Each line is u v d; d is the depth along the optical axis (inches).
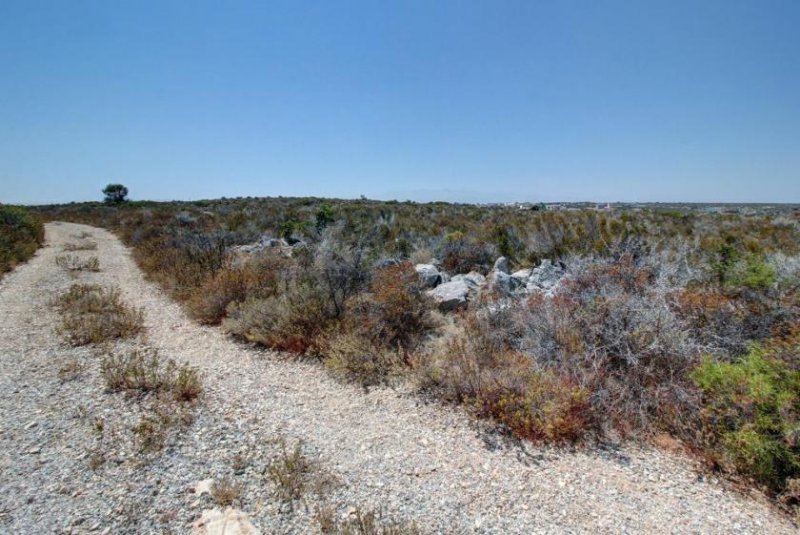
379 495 129.5
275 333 260.1
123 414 172.1
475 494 131.0
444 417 177.8
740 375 151.3
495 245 450.6
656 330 193.2
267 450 151.4
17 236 675.4
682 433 159.0
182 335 285.6
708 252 323.9
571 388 175.9
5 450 146.5
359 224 669.9
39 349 245.0
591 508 125.1
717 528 117.3
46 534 110.6
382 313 258.2
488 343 221.9
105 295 358.3
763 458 132.0
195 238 541.6
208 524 114.2
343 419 177.0
